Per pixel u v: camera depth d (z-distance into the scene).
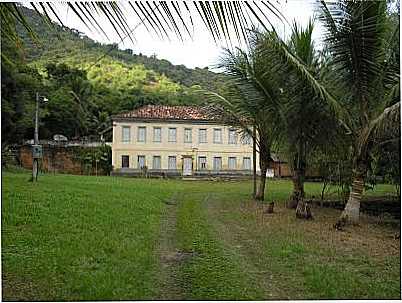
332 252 8.38
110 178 31.12
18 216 10.51
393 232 10.98
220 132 43.00
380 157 14.18
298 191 15.68
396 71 10.86
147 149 42.06
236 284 6.14
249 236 9.98
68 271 6.30
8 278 5.93
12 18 2.55
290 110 12.41
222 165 42.97
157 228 10.62
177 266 7.09
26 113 30.81
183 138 42.53
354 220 11.86
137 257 7.32
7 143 33.19
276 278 6.51
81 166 40.03
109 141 45.44
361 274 6.79
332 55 10.72
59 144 39.97
